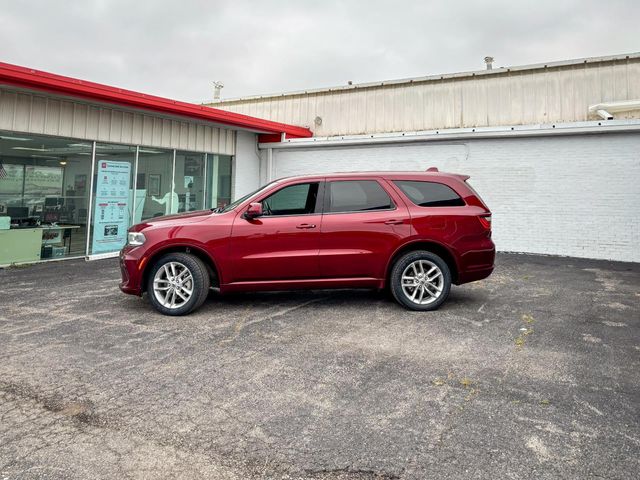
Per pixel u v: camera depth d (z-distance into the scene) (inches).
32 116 346.3
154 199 450.6
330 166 546.9
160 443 97.7
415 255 213.0
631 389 126.7
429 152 492.1
